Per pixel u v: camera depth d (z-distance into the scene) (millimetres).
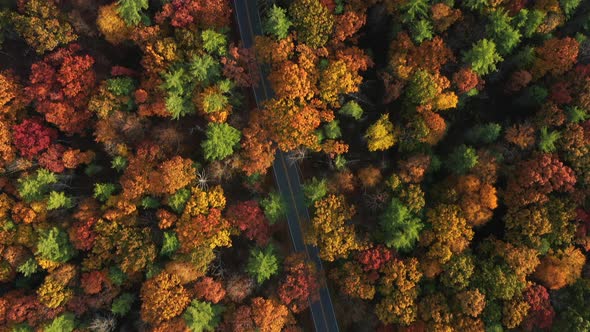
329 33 56219
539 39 56750
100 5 57062
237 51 56188
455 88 57000
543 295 53594
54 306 54844
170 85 54375
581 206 55219
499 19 54000
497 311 53375
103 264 56875
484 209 54438
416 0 53875
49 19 55312
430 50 55750
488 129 55406
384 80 56406
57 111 56031
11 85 56938
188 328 53781
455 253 55031
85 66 56188
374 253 54938
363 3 56938
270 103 57094
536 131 55531
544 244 54500
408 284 54125
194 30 56000
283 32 55469
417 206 54750
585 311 53344
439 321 53344
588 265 55219
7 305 55312
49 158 57062
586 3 56406
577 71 54781
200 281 55469
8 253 55906
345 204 56625
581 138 53750
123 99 56938
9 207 56969
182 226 55250
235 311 55875
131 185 55188
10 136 57031
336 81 55125
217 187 56500
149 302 53781
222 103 56125
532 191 54000
